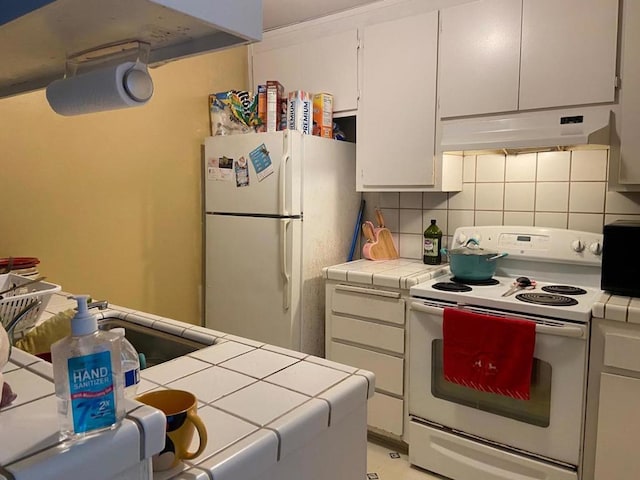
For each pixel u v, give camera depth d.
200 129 2.94
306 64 2.92
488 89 2.24
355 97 2.72
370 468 2.25
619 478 1.75
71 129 2.29
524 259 2.38
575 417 1.80
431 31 2.40
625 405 1.72
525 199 2.47
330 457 0.94
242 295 2.77
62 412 0.56
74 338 0.57
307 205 2.63
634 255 1.85
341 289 2.49
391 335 2.32
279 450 0.79
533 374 1.88
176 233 2.84
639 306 1.71
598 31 1.96
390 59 2.55
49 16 0.82
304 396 0.93
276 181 2.57
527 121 2.12
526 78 2.14
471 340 1.96
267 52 3.10
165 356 1.42
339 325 2.52
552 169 2.38
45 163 2.21
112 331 0.62
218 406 0.88
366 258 2.85
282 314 2.60
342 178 2.86
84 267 2.39
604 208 2.26
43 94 2.18
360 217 3.00
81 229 2.37
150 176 2.67
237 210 2.75
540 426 1.87
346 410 0.95
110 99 1.01
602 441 1.77
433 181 2.46
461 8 2.29
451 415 2.10
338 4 2.65
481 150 2.36
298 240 2.59
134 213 2.61
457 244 2.55
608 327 1.75
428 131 2.45
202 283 3.03
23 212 2.14
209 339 1.32
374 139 2.65
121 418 0.58
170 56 1.04
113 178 2.49
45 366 0.78
